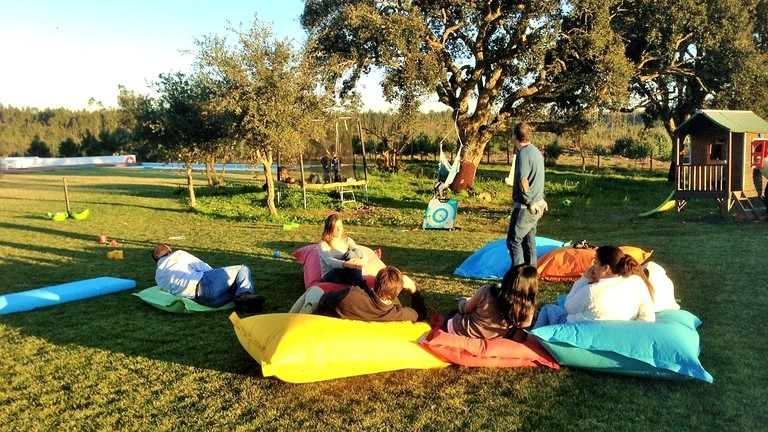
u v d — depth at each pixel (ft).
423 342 16.48
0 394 15.67
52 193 87.86
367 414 14.03
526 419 13.64
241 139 56.75
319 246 22.84
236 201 71.87
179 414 14.26
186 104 61.26
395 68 72.23
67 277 30.01
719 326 19.60
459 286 26.20
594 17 69.82
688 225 46.26
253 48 53.36
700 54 80.38
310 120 56.44
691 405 14.11
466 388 15.33
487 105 81.35
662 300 18.54
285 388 15.52
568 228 48.26
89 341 19.56
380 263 24.73
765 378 15.44
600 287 16.60
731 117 50.29
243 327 16.94
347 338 15.69
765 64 82.74
